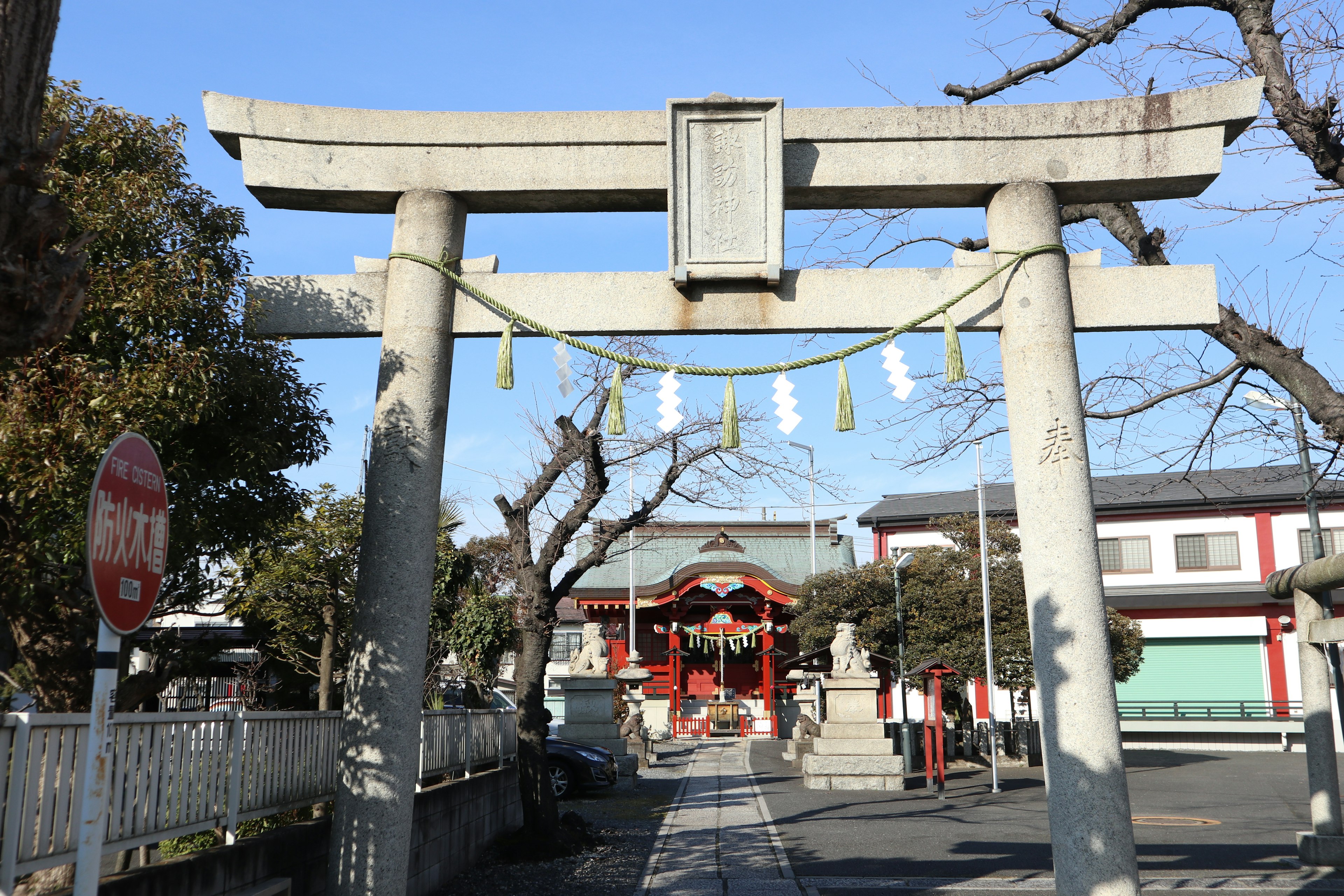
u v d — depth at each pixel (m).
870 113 7.36
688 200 7.17
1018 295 7.11
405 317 7.13
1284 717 33.56
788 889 9.55
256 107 7.26
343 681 14.57
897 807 16.69
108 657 3.54
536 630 12.34
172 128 7.07
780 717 40.50
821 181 7.32
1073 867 6.39
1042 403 6.91
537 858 11.00
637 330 7.23
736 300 7.20
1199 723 34.19
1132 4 9.09
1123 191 7.43
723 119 7.23
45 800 4.29
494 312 7.31
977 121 7.32
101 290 5.86
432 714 9.87
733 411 6.96
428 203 7.30
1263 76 8.16
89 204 6.09
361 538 7.15
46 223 3.49
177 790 5.32
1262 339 8.40
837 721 20.05
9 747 4.10
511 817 12.95
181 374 5.89
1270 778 23.38
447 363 7.27
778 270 7.04
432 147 7.39
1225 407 9.45
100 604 3.46
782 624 41.50
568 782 18.00
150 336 6.00
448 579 16.02
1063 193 7.43
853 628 21.31
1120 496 37.66
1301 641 11.82
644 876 10.16
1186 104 7.18
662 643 43.56
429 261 7.18
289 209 7.62
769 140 7.16
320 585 12.83
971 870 10.64
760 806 16.69
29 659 7.28
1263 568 35.66
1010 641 25.52
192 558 7.87
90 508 3.39
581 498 12.71
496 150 7.39
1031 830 13.86
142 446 3.83
